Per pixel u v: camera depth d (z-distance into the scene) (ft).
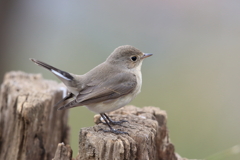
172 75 53.78
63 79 26.89
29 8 60.34
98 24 60.18
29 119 28.25
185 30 59.16
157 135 27.22
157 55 56.13
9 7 56.70
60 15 62.90
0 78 57.52
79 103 25.29
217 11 59.52
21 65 57.88
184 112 48.52
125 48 28.84
